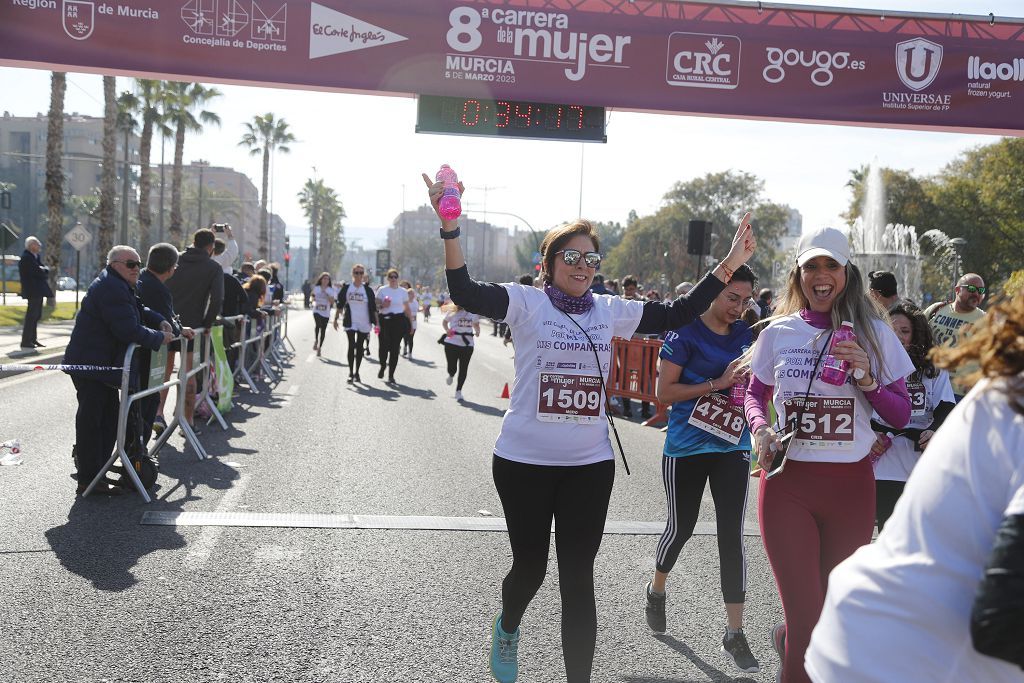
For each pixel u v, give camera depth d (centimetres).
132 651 386
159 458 820
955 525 154
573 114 1427
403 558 539
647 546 591
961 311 685
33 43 1343
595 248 351
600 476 345
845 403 329
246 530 586
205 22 1363
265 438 959
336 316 2184
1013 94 1440
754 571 551
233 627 419
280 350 2195
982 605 141
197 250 979
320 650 396
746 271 447
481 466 845
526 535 346
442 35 1389
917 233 5262
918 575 157
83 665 370
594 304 356
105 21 1351
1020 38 1444
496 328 4191
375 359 2194
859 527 329
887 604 160
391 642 409
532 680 375
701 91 1425
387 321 1617
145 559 515
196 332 922
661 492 765
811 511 329
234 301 1308
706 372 442
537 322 345
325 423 1091
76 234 2686
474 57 1395
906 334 477
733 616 409
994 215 5178
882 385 330
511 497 347
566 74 1408
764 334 349
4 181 11531
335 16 1377
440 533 598
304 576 498
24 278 1750
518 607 354
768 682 384
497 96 1402
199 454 824
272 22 1370
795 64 1427
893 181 5378
